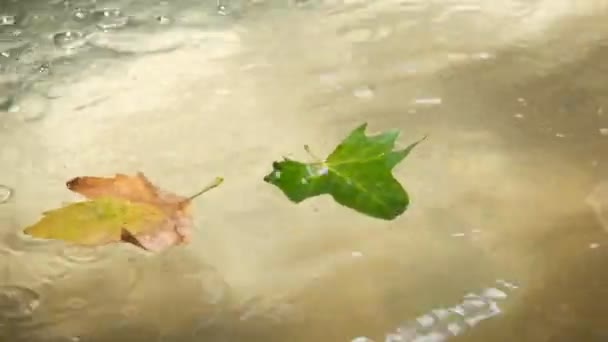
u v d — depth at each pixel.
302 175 0.84
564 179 0.84
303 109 0.93
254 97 0.95
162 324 0.75
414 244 0.79
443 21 1.05
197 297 0.76
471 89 0.95
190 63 1.00
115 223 0.81
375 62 0.99
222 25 1.06
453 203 0.82
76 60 1.02
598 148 0.87
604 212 0.81
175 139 0.90
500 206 0.82
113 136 0.91
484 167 0.85
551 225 0.80
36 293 0.77
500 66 0.97
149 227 0.81
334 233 0.80
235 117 0.92
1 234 0.81
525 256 0.78
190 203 0.83
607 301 0.75
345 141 0.87
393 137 0.87
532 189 0.83
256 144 0.89
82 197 0.84
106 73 0.99
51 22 1.08
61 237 0.81
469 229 0.80
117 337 0.74
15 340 0.74
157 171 0.87
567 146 0.87
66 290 0.77
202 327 0.74
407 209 0.82
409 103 0.93
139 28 1.06
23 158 0.89
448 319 0.74
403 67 0.98
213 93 0.96
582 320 0.74
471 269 0.77
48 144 0.90
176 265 0.78
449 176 0.85
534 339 0.73
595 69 0.96
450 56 0.99
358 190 0.83
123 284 0.77
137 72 0.99
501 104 0.92
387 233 0.80
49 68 1.00
